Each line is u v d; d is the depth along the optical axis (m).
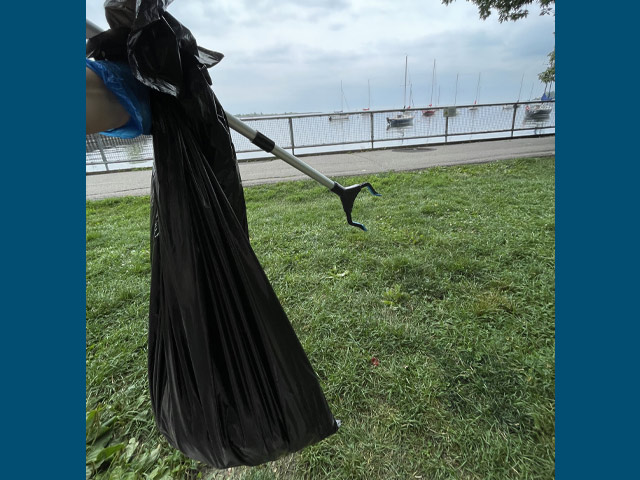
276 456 1.26
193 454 1.24
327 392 1.87
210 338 1.13
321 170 8.73
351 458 1.52
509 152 9.55
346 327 2.38
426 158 9.43
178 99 1.01
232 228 1.15
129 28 0.96
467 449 1.54
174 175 1.05
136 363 2.21
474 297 2.63
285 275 3.17
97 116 0.89
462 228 4.05
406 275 3.02
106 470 1.54
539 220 3.98
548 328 2.24
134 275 3.45
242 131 1.28
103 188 8.58
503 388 1.83
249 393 1.18
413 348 2.17
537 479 1.41
